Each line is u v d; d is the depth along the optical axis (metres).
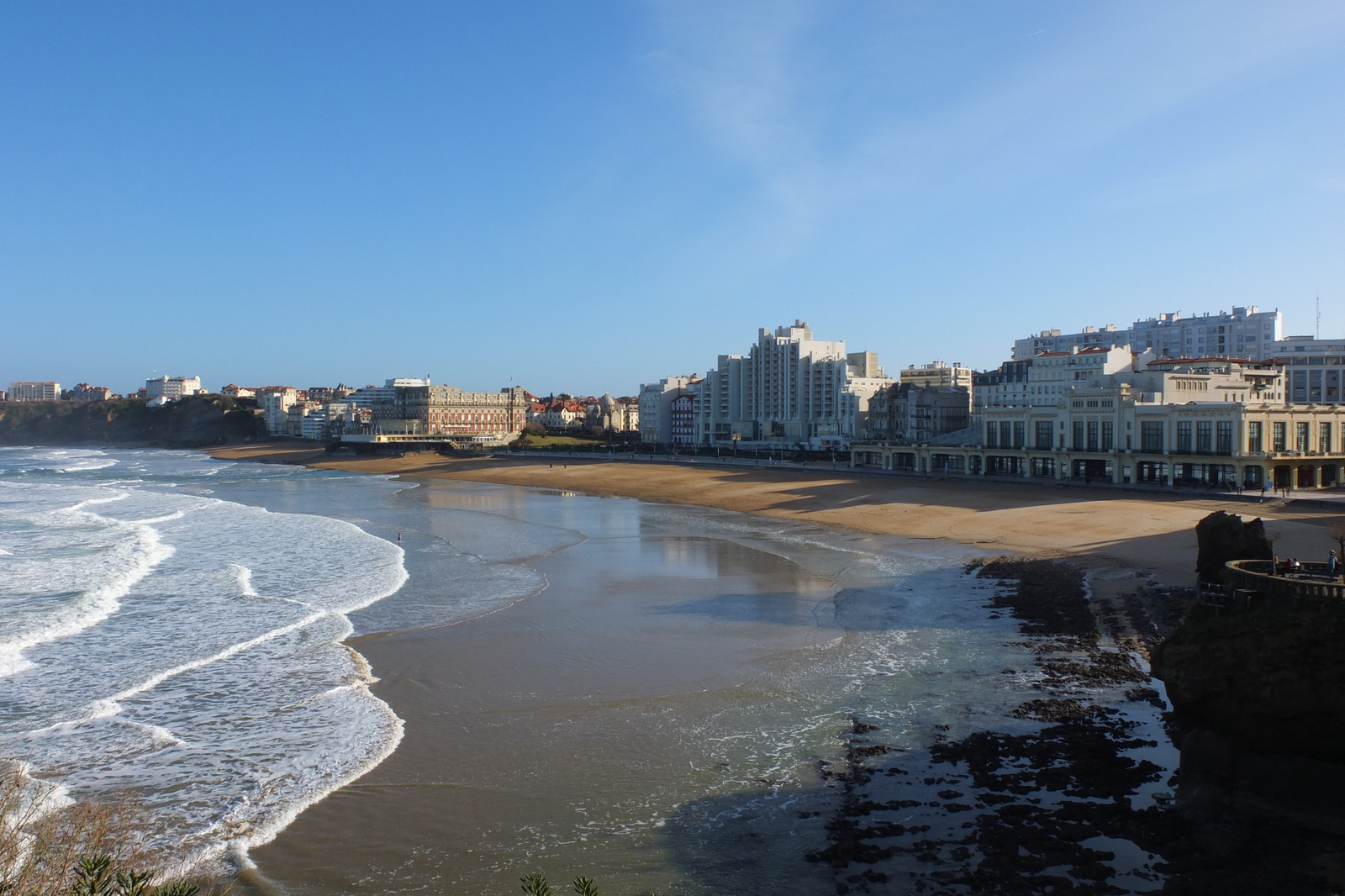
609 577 56.75
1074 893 19.28
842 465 137.38
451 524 86.88
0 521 88.62
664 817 23.80
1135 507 74.25
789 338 195.00
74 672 36.38
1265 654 22.59
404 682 35.31
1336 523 61.41
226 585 53.84
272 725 30.69
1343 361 141.12
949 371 182.50
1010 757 26.66
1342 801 21.70
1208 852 20.70
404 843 22.64
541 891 17.03
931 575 55.50
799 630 42.44
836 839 22.25
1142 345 186.38
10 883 16.42
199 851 22.20
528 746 28.75
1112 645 37.75
